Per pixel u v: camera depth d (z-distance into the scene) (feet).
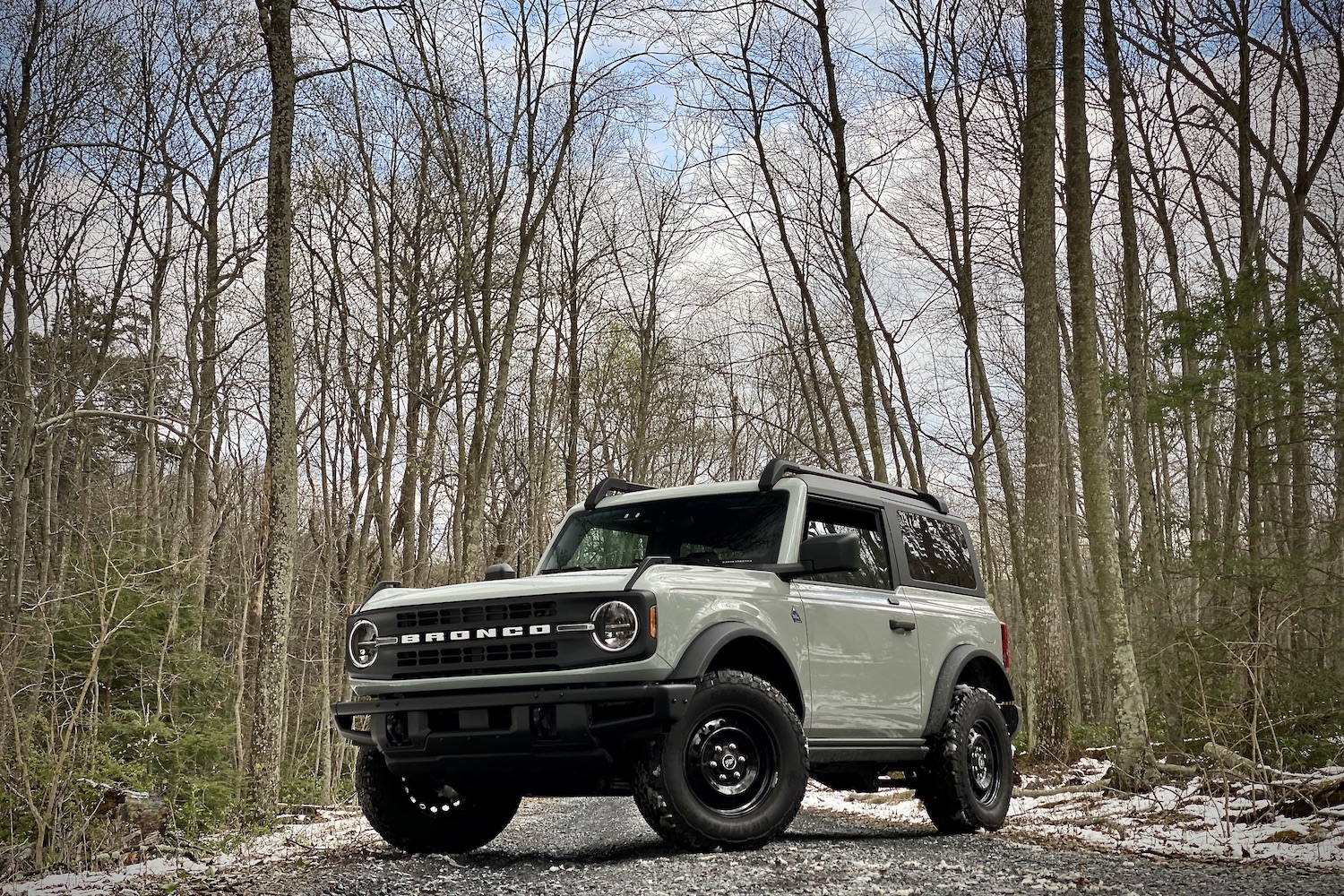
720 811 19.35
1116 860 19.65
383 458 89.92
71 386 83.30
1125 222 55.62
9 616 48.88
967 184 73.56
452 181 75.61
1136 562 62.34
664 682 18.74
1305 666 35.12
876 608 23.95
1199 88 60.95
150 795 29.48
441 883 16.98
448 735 19.19
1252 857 19.83
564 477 122.42
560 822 30.04
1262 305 45.29
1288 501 60.18
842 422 123.44
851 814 33.65
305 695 102.01
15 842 25.70
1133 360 56.44
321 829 30.30
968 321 75.00
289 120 45.52
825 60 63.57
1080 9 35.47
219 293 88.02
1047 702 45.62
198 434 89.35
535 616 19.15
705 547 22.93
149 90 81.15
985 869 17.89
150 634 48.37
